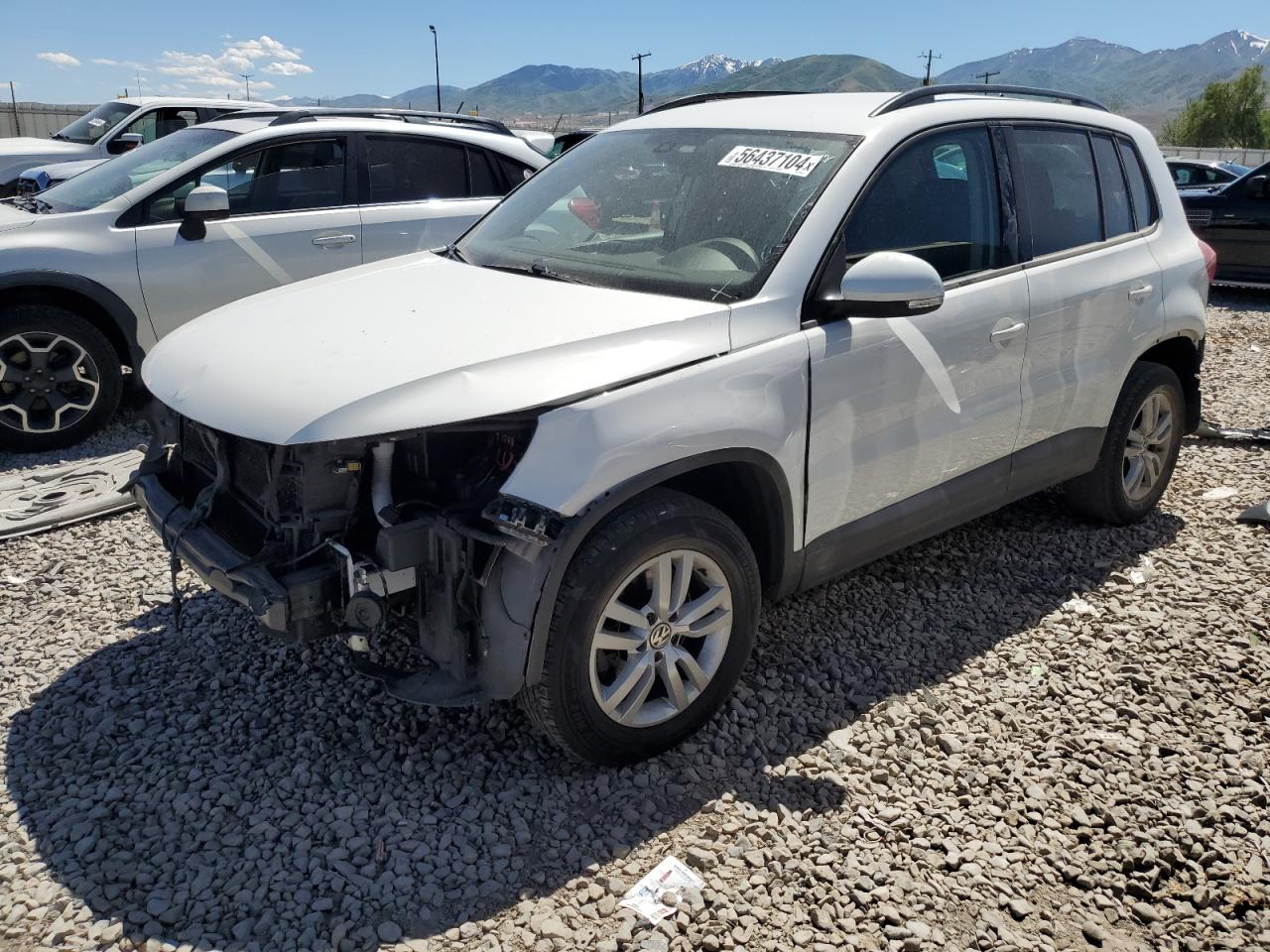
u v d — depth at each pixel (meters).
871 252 3.43
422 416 2.62
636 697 2.99
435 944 2.41
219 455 3.06
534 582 2.68
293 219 6.46
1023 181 4.02
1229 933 2.56
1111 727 3.37
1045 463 4.28
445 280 3.54
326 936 2.42
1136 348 4.52
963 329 3.66
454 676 2.81
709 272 3.29
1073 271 4.14
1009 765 3.15
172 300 6.14
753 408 3.03
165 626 3.90
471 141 7.19
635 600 3.10
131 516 4.98
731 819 2.86
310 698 3.42
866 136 3.52
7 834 2.74
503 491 2.66
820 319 3.26
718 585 3.10
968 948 2.47
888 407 3.46
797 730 3.32
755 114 3.91
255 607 2.68
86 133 12.79
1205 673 3.68
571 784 3.01
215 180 6.31
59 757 3.09
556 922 2.48
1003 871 2.72
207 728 3.25
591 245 3.64
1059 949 2.49
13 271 5.66
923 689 3.55
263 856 2.67
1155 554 4.71
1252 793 3.05
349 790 2.95
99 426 6.11
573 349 2.85
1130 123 4.79
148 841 2.72
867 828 2.86
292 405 2.68
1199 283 4.85
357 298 3.38
